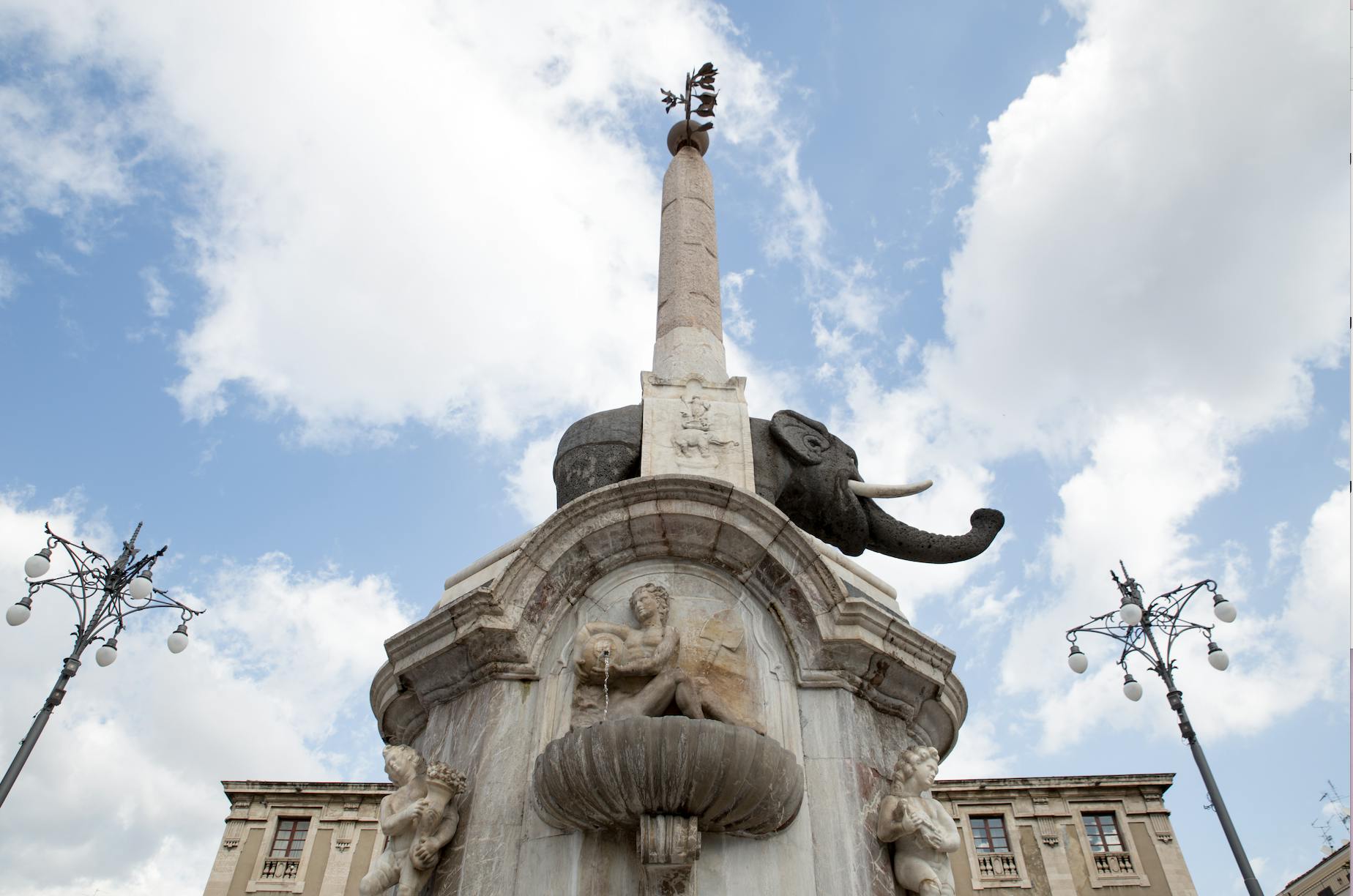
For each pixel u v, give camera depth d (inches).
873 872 224.5
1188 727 475.2
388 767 241.4
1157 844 886.4
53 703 434.6
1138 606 512.1
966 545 338.3
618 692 244.8
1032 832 898.7
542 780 218.2
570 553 267.4
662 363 390.3
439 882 223.9
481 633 253.6
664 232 455.5
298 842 908.6
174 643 502.6
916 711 269.6
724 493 269.1
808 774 237.1
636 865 215.9
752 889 215.2
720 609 266.5
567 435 332.8
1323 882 953.5
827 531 333.4
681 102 540.4
